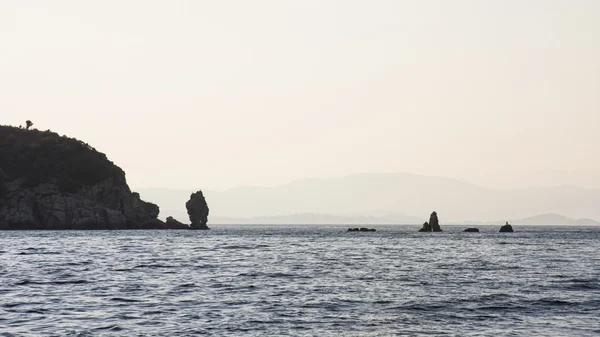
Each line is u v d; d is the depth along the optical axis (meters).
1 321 48.56
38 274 82.38
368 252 141.50
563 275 85.69
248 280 77.56
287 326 47.66
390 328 47.19
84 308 54.69
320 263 106.12
